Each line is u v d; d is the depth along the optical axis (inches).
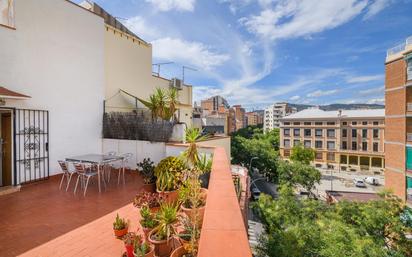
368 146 1660.9
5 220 171.8
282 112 3727.9
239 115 3580.2
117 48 482.6
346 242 300.5
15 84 266.5
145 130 342.0
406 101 638.5
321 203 461.4
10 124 266.8
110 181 288.0
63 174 300.2
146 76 578.9
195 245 97.2
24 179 273.0
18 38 269.3
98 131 373.1
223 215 66.8
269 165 1501.0
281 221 415.5
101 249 132.3
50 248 133.3
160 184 192.2
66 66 324.8
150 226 134.2
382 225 371.2
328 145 1796.3
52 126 306.3
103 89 385.4
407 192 636.1
